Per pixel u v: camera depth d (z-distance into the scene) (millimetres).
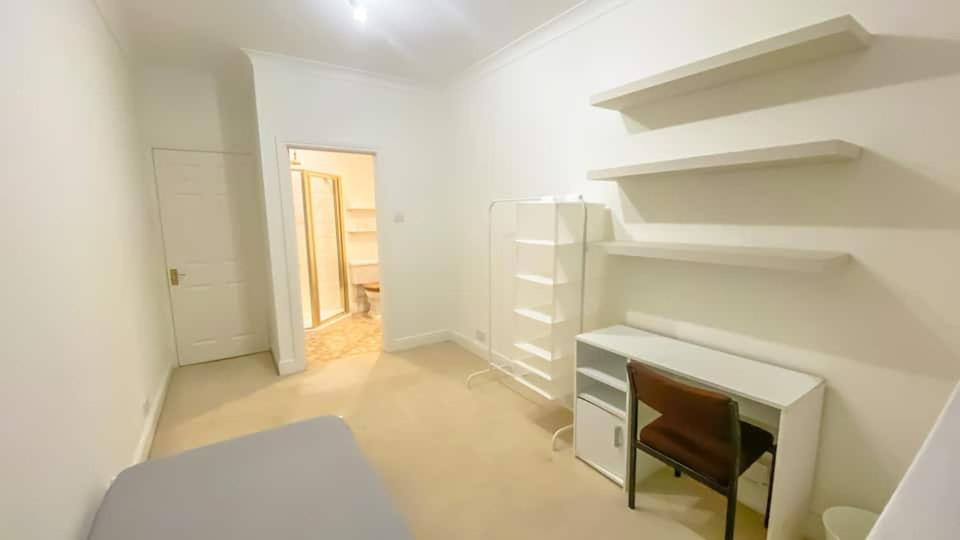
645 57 2184
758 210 1797
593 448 2166
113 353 1906
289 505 1248
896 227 1440
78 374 1462
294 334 3449
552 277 2422
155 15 2475
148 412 2512
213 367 3613
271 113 3178
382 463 2209
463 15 2533
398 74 3602
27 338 1124
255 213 3875
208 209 3666
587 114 2541
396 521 1191
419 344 4145
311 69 3311
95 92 2035
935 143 1345
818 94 1581
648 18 2150
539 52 2840
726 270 1947
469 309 3992
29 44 1303
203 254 3682
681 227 2104
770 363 1821
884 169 1448
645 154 2234
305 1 2346
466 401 2928
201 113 3549
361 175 5793
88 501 1461
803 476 1624
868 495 1577
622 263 2428
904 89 1387
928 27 1325
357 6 2365
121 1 2273
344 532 1143
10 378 1020
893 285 1464
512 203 3244
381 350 4039
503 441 2422
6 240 1062
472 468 2170
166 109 3410
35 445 1117
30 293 1167
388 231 3840
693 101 1982
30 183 1231
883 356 1503
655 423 1800
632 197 2326
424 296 4117
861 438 1579
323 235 5320
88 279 1664
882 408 1520
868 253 1509
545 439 2445
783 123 1686
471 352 3957
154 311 3070
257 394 3057
